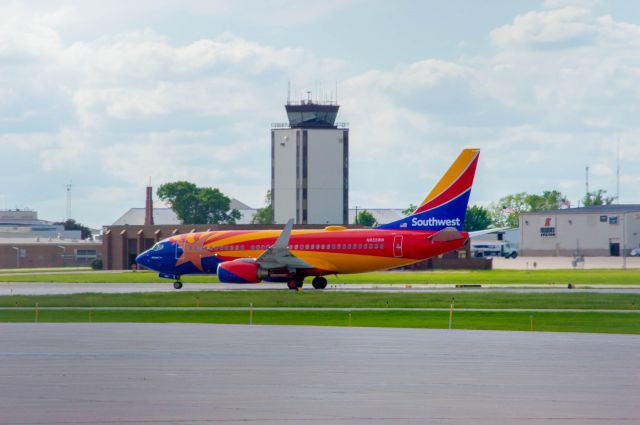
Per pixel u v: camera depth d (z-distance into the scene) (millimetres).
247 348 86312
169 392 63688
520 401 60594
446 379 68625
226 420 55188
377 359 78938
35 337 96062
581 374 70750
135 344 89500
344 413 57062
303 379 68688
